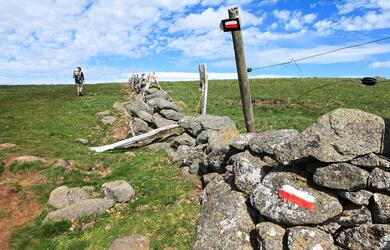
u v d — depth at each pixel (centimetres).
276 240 900
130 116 3027
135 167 1745
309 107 3077
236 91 4462
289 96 3738
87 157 1934
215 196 1163
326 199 902
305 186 942
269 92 4191
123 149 2169
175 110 2553
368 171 885
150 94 3572
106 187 1460
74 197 1441
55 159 1873
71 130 2653
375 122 886
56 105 3769
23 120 2984
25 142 2234
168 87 5306
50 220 1308
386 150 866
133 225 1190
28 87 6550
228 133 1451
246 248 950
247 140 1218
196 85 5569
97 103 3747
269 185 987
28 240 1225
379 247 827
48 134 2478
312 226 912
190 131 1823
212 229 1027
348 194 888
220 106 3303
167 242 1075
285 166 1008
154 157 1833
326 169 906
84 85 6462
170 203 1312
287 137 1055
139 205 1345
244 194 1080
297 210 909
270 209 946
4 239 1246
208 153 1437
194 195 1326
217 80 6141
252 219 1011
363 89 3919
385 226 834
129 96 4347
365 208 872
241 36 1324
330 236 893
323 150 900
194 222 1139
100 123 2889
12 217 1373
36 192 1532
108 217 1304
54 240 1200
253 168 1078
